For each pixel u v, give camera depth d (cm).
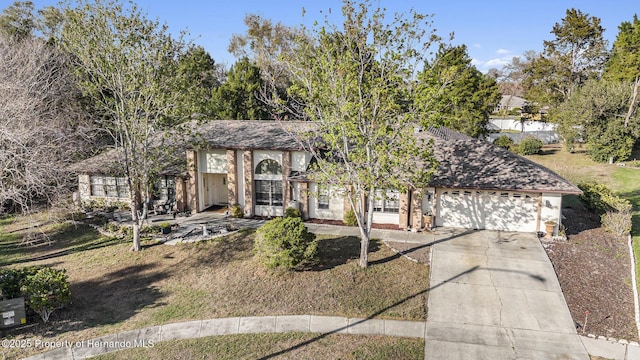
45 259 2139
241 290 1725
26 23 4238
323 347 1378
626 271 1830
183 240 2252
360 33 1703
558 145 5438
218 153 2703
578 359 1289
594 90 4338
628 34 4978
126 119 2122
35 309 1499
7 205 2766
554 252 2025
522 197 2269
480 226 2345
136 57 1998
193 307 1623
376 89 1609
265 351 1369
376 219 2477
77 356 1361
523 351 1334
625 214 2344
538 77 5853
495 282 1731
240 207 2669
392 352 1343
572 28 5575
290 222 1869
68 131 2672
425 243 2142
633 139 4262
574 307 1556
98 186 2898
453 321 1491
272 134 2691
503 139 5009
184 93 2177
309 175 2264
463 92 4356
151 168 2228
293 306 1595
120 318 1564
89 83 2036
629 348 1330
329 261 1945
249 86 4253
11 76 2778
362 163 1806
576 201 3078
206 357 1346
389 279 1772
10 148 1959
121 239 2330
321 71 1784
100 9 1916
